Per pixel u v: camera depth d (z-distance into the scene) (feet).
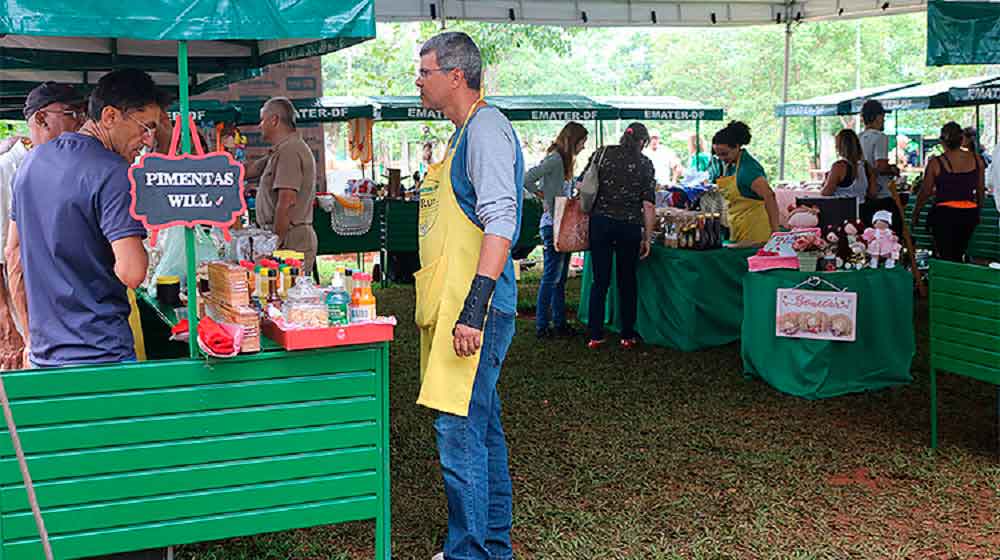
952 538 12.39
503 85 140.36
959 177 29.48
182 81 8.96
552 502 13.57
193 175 8.98
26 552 8.98
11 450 8.82
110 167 9.04
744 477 14.57
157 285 13.24
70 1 8.54
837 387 19.22
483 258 9.63
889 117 76.18
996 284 14.24
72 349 9.29
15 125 33.71
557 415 17.99
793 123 123.85
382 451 10.03
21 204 9.24
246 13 9.04
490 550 11.21
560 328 25.53
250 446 9.55
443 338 10.05
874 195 28.12
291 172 17.46
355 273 9.84
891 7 37.19
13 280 11.07
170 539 9.41
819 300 18.92
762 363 19.86
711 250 23.65
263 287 10.44
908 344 19.95
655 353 23.26
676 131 131.54
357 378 9.85
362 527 12.76
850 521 12.96
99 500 9.15
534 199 40.24
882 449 15.80
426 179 10.53
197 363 9.29
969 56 15.31
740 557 11.85
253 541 12.23
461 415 10.08
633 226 23.35
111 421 9.11
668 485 14.32
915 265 30.48
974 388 19.70
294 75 37.63
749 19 39.47
